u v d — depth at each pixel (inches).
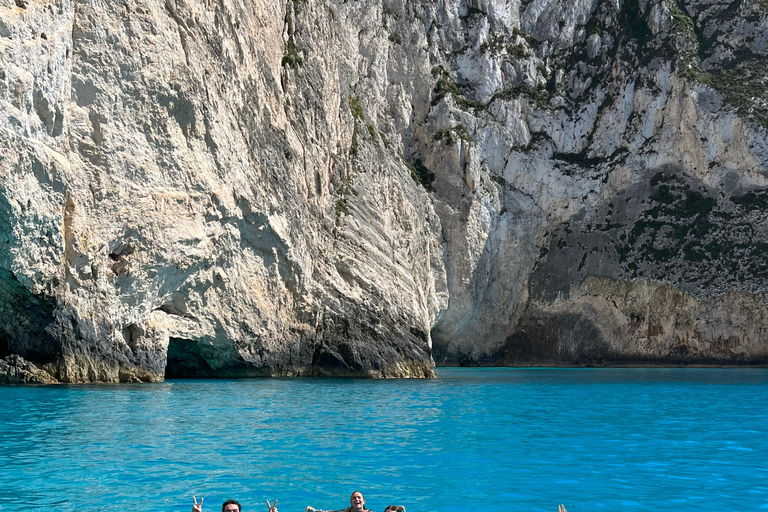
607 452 526.9
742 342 2123.5
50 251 916.0
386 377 1419.8
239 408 753.6
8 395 800.9
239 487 399.2
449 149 2129.7
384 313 1493.6
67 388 885.8
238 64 1285.7
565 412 789.9
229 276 1230.9
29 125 878.4
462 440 571.2
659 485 425.4
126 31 1043.3
